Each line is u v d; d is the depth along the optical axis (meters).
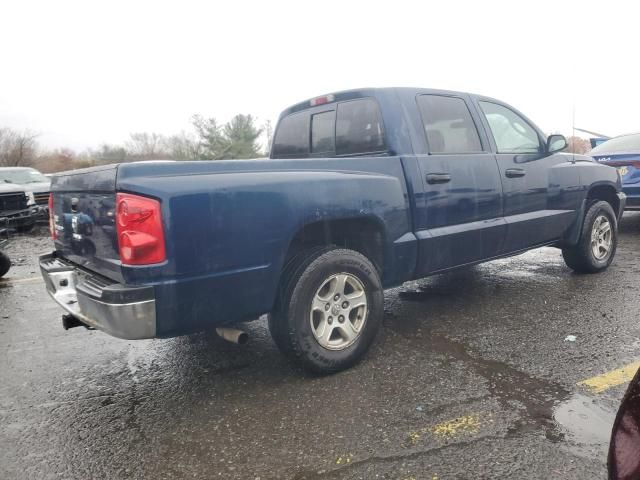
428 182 3.84
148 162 2.72
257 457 2.52
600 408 2.83
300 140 4.62
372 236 3.65
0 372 3.70
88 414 3.04
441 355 3.63
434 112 4.09
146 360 3.83
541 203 4.92
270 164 3.09
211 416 2.95
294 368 3.54
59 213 3.62
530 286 5.34
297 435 2.69
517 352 3.62
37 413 3.07
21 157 41.53
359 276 3.41
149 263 2.61
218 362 3.73
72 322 3.44
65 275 3.39
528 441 2.54
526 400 2.94
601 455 2.41
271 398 3.12
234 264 2.87
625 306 4.52
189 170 2.77
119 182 2.59
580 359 3.46
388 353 3.71
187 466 2.48
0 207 10.50
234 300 2.91
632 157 7.94
